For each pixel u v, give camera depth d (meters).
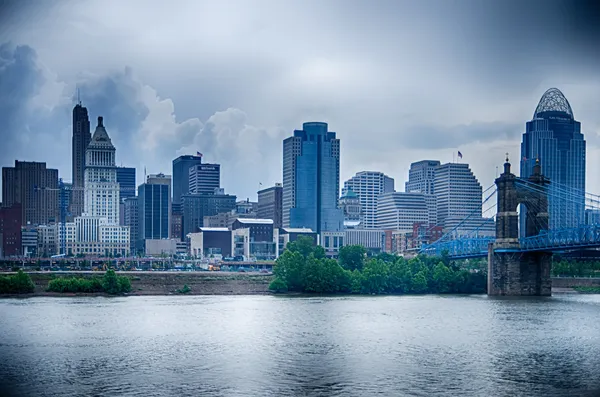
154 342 189.75
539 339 193.00
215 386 141.75
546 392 137.38
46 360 166.00
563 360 164.62
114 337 198.00
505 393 136.75
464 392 137.38
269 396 134.62
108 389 139.75
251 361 164.25
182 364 161.25
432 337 196.50
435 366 158.50
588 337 196.50
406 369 155.62
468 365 159.50
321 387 140.75
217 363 162.25
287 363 161.88
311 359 166.25
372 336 198.38
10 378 148.62
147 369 156.38
